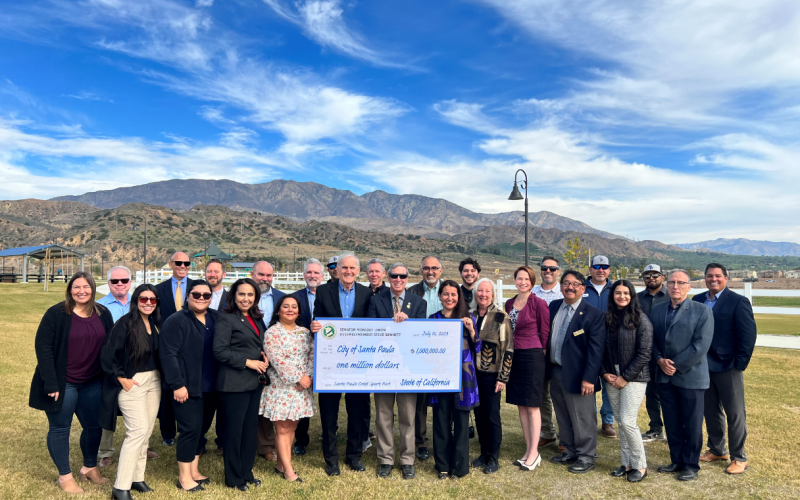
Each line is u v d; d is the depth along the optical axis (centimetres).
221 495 453
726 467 530
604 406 649
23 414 690
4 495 445
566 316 546
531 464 527
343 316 559
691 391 500
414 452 542
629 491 475
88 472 481
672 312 520
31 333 1491
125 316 446
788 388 850
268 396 488
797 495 461
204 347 482
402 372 509
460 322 512
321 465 539
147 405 454
